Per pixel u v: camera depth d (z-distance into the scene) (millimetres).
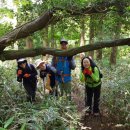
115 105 3887
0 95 3547
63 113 3371
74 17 3211
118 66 6168
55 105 3455
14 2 3244
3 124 2912
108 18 3393
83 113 4047
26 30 3223
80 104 4426
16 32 3225
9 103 3467
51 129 3047
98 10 3090
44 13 3162
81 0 2992
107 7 3094
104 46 3244
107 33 4102
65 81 4086
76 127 3379
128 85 4137
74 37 7953
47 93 4137
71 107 3654
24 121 2848
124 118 3797
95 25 3590
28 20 3395
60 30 3672
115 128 3670
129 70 5582
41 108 3328
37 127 2811
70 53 3270
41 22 3189
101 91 4172
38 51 3291
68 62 4062
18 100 3674
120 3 2998
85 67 3836
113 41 3246
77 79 5332
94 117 3982
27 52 3291
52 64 4113
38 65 3928
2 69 4508
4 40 3201
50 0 2889
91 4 3064
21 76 3844
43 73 3980
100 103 4125
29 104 3430
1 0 3389
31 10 3271
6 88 3680
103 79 4867
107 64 6992
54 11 3061
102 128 3678
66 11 2996
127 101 3854
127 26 3457
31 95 3852
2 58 3252
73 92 5004
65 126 3119
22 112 3168
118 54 8648
